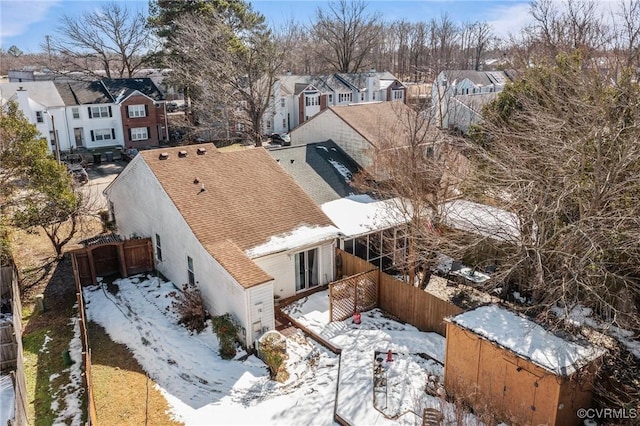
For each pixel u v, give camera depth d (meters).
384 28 92.31
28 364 15.04
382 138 23.50
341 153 27.56
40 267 22.28
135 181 21.56
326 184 24.16
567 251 13.12
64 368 14.80
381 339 16.23
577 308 15.80
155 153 20.48
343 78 65.62
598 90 14.82
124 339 16.20
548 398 10.84
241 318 15.47
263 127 53.34
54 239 24.14
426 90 45.62
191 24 39.09
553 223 14.20
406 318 17.59
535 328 12.35
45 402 13.22
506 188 14.66
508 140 17.38
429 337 16.36
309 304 18.45
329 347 15.80
